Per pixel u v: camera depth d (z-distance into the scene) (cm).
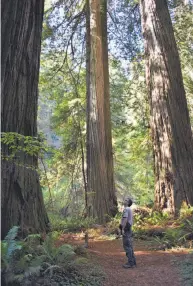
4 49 693
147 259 788
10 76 692
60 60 1919
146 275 657
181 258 763
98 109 1467
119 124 2083
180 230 964
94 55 1513
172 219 1157
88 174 1436
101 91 1490
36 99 746
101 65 1514
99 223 1345
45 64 1934
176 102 1264
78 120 1828
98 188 1402
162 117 1260
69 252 603
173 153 1227
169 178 1222
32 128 725
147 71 1352
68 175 1812
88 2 1667
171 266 712
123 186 2517
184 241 913
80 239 1043
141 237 1030
